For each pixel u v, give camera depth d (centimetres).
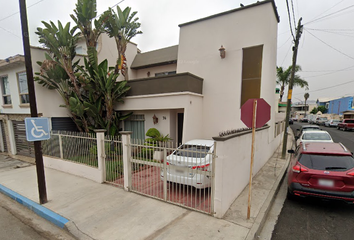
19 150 1010
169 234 338
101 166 593
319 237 346
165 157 458
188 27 998
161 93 864
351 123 2355
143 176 638
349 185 397
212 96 935
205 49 951
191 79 837
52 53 917
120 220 387
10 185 602
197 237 327
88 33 857
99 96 906
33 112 450
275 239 343
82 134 658
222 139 369
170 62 1148
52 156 776
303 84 2033
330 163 430
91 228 363
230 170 422
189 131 830
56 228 385
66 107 902
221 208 381
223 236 327
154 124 979
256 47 842
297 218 411
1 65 907
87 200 477
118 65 938
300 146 553
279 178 625
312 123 4159
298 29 883
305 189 430
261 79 836
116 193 517
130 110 1012
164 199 464
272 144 980
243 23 862
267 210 427
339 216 417
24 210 462
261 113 363
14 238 357
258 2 823
